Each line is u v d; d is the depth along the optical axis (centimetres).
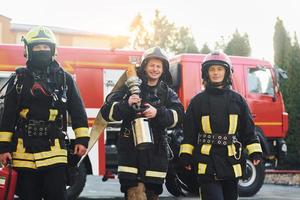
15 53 813
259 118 970
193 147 444
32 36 407
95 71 855
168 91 440
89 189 1167
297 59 1959
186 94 904
